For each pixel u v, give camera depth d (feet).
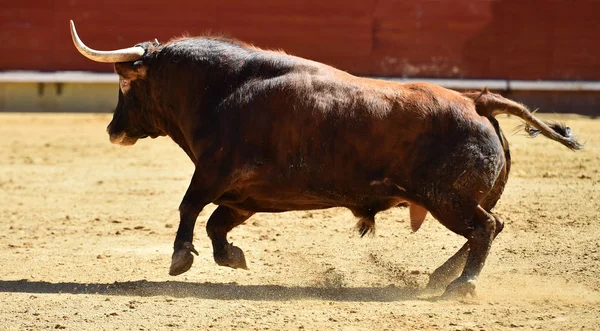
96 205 55.21
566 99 104.37
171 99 35.47
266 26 103.91
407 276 37.06
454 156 32.65
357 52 103.91
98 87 104.99
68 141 82.99
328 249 42.29
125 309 31.19
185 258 33.09
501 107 33.83
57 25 103.65
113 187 61.62
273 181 33.60
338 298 33.22
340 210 52.26
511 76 103.91
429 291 34.63
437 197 32.89
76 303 32.04
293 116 33.14
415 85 33.65
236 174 33.50
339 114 32.99
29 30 103.60
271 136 33.27
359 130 32.91
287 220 49.39
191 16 103.30
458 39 103.86
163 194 59.00
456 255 34.86
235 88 34.09
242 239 44.68
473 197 32.89
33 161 72.74
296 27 104.01
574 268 37.70
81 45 34.71
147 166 70.74
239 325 29.09
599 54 103.60
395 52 104.01
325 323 29.25
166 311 30.89
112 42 103.40
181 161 73.10
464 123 32.81
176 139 36.55
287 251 41.83
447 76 104.01
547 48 103.86
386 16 103.76
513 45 103.65
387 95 33.17
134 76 35.83
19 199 57.31
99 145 81.00
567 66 103.86
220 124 33.81
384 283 35.91
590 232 44.75
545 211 50.01
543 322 29.22
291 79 33.50
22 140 83.41
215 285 35.27
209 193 33.65
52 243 44.14
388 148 32.91
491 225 32.96
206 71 34.68
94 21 103.50
